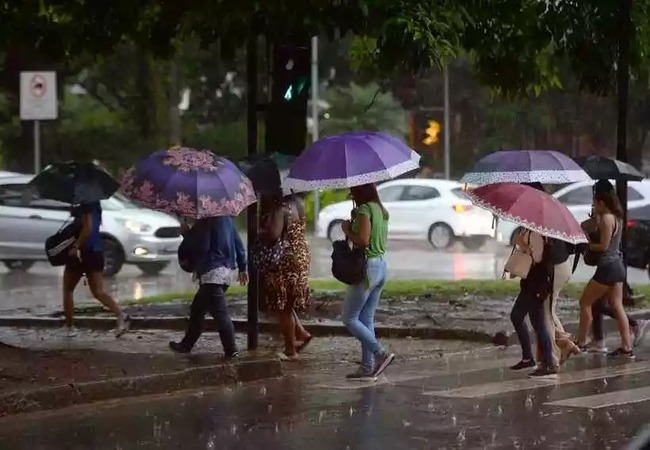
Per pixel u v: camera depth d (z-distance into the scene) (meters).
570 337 32.66
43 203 58.91
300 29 33.34
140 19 38.94
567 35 41.69
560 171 31.30
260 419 24.02
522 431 22.61
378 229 27.47
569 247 29.00
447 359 32.44
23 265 61.03
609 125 113.12
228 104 116.38
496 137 119.69
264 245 30.88
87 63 92.50
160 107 104.38
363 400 26.08
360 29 34.16
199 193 27.66
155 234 57.81
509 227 74.00
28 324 40.03
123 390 26.34
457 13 37.91
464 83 118.56
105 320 39.22
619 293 32.91
